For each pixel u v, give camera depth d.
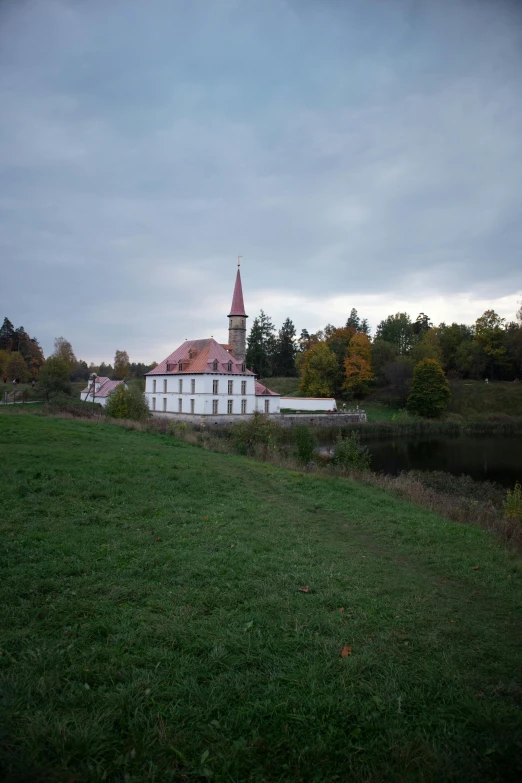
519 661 5.84
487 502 20.80
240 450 26.50
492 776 4.06
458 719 4.72
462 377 101.62
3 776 3.56
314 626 6.40
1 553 7.91
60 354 105.06
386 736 4.45
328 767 4.07
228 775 3.88
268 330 119.69
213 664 5.30
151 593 7.01
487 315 97.81
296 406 73.50
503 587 8.54
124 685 4.79
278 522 11.73
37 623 5.80
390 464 37.34
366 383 93.50
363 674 5.35
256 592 7.36
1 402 53.66
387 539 11.23
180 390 62.25
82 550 8.41
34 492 11.78
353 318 138.50
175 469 16.34
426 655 5.88
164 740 4.14
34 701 4.41
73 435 20.86
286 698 4.83
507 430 63.00
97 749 3.97
